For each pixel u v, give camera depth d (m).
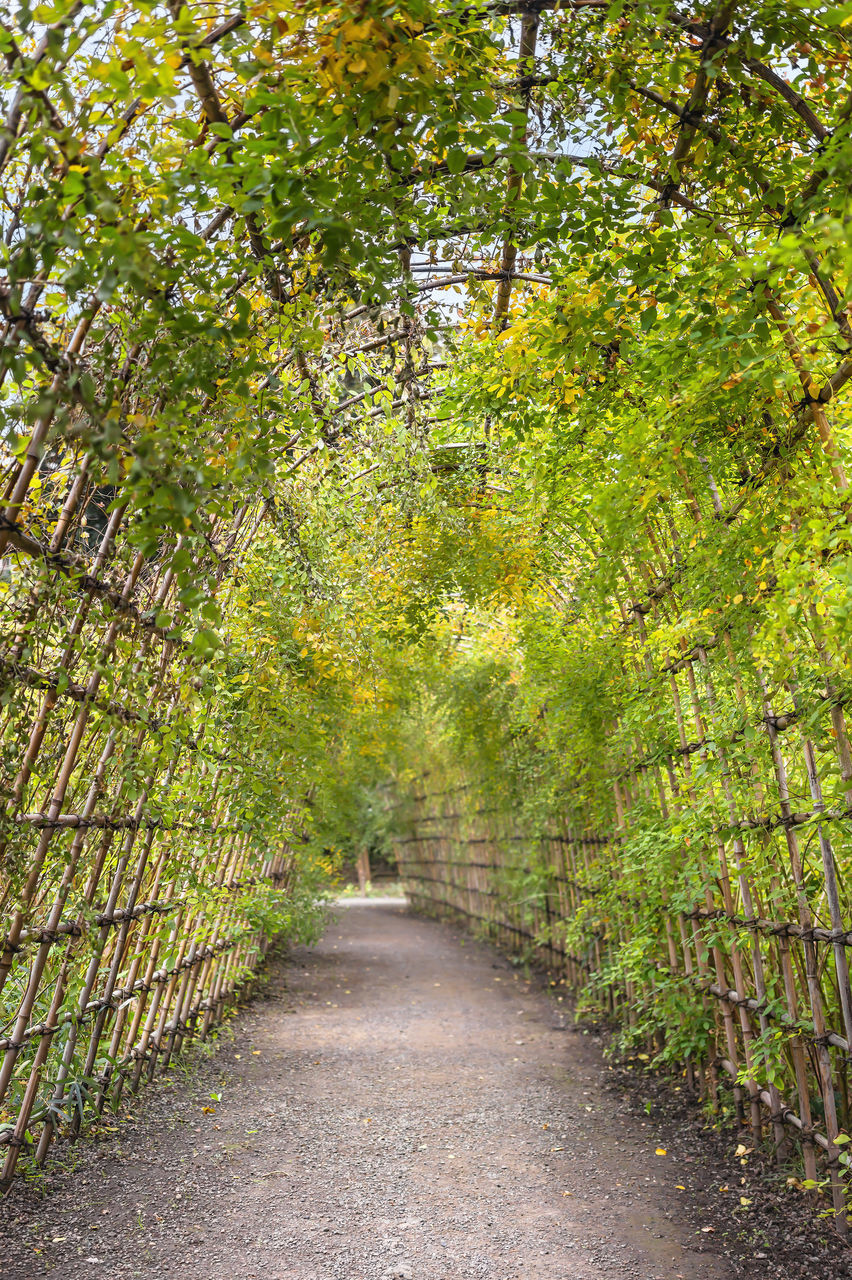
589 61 2.62
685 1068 4.46
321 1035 5.59
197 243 2.06
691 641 3.27
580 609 4.54
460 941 10.16
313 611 4.39
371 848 18.19
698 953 3.82
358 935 10.88
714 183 2.68
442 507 4.84
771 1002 3.18
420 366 4.39
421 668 7.34
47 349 1.92
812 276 2.34
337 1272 2.58
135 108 1.99
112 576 2.87
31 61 1.75
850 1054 2.73
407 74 2.05
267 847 5.40
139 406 2.40
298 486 4.23
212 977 5.38
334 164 2.30
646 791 4.64
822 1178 3.06
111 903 3.29
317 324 2.83
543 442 3.93
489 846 9.66
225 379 2.40
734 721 3.12
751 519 2.75
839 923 2.76
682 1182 3.25
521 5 2.53
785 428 2.64
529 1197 3.14
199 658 2.94
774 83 2.37
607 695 4.82
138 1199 2.97
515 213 2.73
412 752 11.63
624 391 3.12
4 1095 2.71
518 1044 5.40
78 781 2.86
